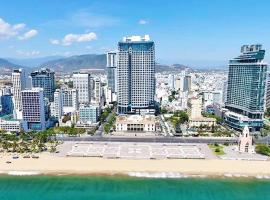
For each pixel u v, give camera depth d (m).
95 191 193.00
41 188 198.25
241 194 189.50
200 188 197.38
